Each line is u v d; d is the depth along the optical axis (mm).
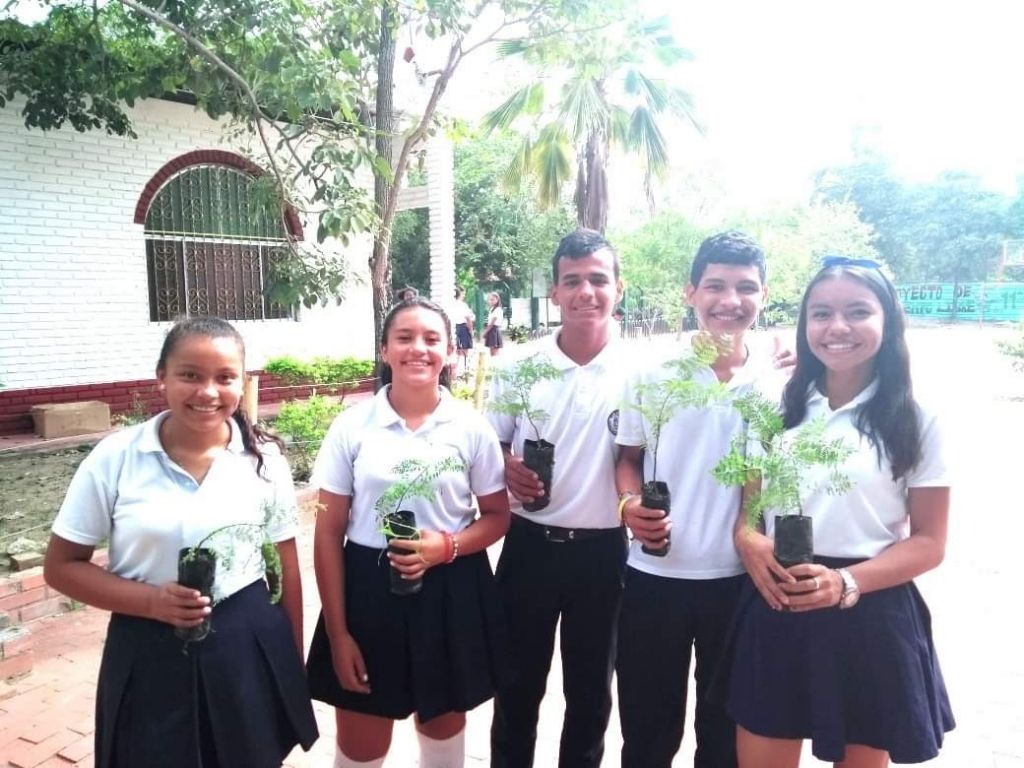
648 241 16062
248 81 6320
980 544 5762
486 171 26656
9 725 3428
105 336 9406
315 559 2479
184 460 2127
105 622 4512
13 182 8570
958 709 3592
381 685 2396
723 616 2516
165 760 1961
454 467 2352
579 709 2861
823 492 2215
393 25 6855
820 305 2250
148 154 9547
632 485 2668
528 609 2809
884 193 39312
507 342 21922
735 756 2561
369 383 11766
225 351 2068
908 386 2205
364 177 10945
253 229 10641
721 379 2588
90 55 6742
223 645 2047
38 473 7277
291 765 3205
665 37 8328
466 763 3303
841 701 2129
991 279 39188
